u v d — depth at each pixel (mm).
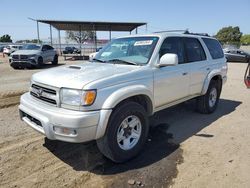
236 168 3705
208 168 3695
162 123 5605
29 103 3838
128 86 3770
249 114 6340
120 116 3604
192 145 4457
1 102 7195
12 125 5324
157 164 3803
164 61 4215
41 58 17375
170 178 3443
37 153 4105
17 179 3400
